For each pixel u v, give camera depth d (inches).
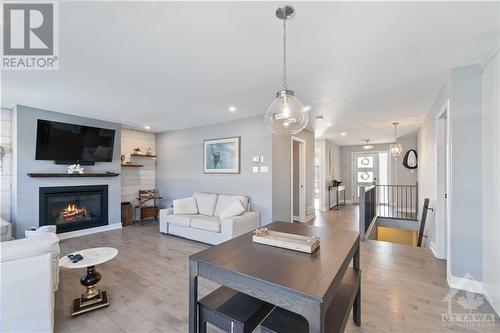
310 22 67.9
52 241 73.4
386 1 59.3
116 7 61.6
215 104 149.5
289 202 202.2
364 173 361.1
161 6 61.3
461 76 96.7
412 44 79.8
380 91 124.6
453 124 98.0
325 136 283.0
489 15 64.4
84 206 186.4
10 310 64.0
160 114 175.2
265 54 86.9
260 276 47.6
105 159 194.9
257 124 177.8
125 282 104.0
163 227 183.2
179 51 84.7
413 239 248.4
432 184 154.2
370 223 206.8
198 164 214.7
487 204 88.1
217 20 67.3
